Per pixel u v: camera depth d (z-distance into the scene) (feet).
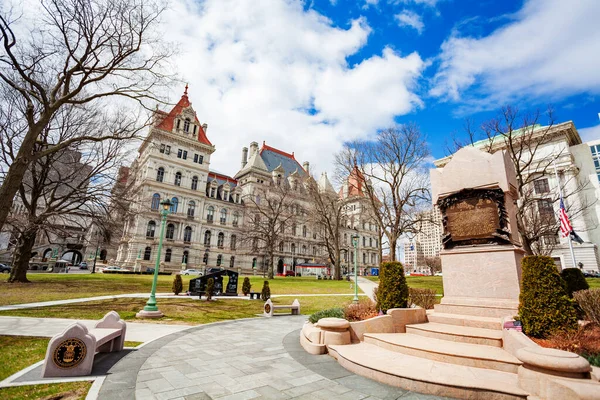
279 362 22.71
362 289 98.32
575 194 130.00
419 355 21.22
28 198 133.39
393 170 110.11
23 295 57.41
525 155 140.67
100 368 20.71
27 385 17.33
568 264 131.03
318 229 195.42
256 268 222.89
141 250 173.68
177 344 28.30
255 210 225.15
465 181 31.86
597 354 17.37
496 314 26.05
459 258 30.12
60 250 222.69
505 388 15.39
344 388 17.44
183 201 195.11
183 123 202.18
